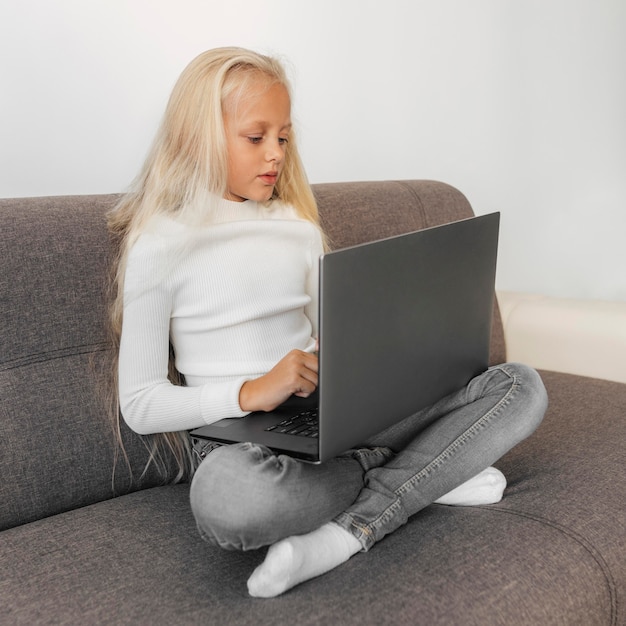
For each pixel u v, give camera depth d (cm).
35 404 128
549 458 143
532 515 121
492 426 125
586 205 281
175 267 132
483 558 109
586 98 276
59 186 186
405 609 97
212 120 135
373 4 233
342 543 109
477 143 262
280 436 115
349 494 115
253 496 103
